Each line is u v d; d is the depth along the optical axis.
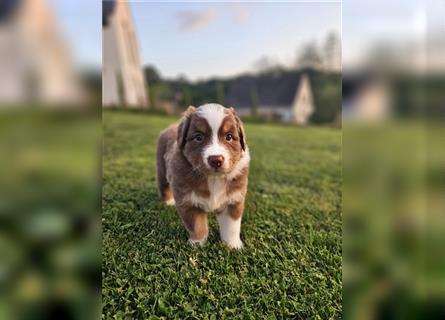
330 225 0.72
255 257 0.61
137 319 0.47
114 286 0.52
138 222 0.70
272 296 0.52
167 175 0.70
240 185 0.63
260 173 1.06
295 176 1.04
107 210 0.72
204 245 0.63
